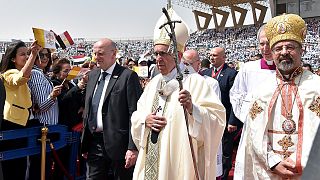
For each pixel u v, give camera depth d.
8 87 4.54
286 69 3.10
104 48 4.57
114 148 4.46
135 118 3.85
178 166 3.47
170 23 3.30
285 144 3.05
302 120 3.02
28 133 4.76
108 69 4.64
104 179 4.63
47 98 4.86
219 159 5.49
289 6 56.81
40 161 4.91
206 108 3.51
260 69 4.79
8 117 4.50
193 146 3.50
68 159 5.50
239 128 6.58
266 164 3.05
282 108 3.11
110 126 4.49
